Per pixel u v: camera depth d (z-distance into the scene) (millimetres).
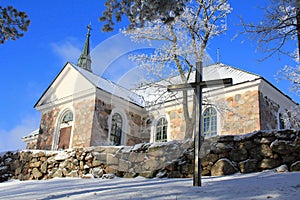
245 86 10500
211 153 5266
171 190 3279
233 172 4934
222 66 11914
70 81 13148
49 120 13180
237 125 10242
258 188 3055
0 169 7922
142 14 5523
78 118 11742
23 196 3799
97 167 6219
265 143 4961
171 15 5723
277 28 6375
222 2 9938
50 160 7121
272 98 11195
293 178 3635
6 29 6961
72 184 5000
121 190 3537
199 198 2719
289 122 10828
